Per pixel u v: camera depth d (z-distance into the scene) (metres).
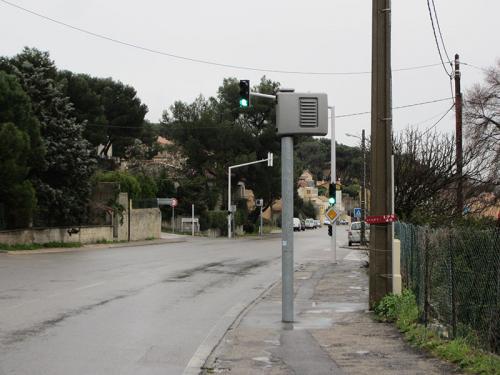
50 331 10.93
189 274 22.30
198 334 10.99
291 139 12.16
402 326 11.11
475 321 9.52
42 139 35.56
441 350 8.93
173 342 10.26
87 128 62.06
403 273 15.65
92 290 16.91
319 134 11.94
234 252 35.59
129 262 27.05
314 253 37.84
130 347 9.80
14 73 37.34
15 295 15.51
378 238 13.17
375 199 13.14
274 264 27.36
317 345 9.90
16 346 9.65
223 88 73.56
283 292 12.33
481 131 41.12
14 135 32.03
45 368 8.30
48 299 14.91
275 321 12.40
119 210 46.34
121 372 8.20
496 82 42.06
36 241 35.81
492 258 8.98
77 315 12.73
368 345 9.80
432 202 22.53
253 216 82.06
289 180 12.21
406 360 8.67
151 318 12.69
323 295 16.77
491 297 8.95
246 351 9.52
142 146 78.69
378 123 13.14
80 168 38.78
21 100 33.50
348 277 21.98
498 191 25.77
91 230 42.16
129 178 51.66
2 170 31.89
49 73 40.34
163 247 41.12
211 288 18.33
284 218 12.26
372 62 13.23
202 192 70.19
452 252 9.81
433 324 10.81
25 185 33.06
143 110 73.94
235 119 73.25
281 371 8.21
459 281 9.99
